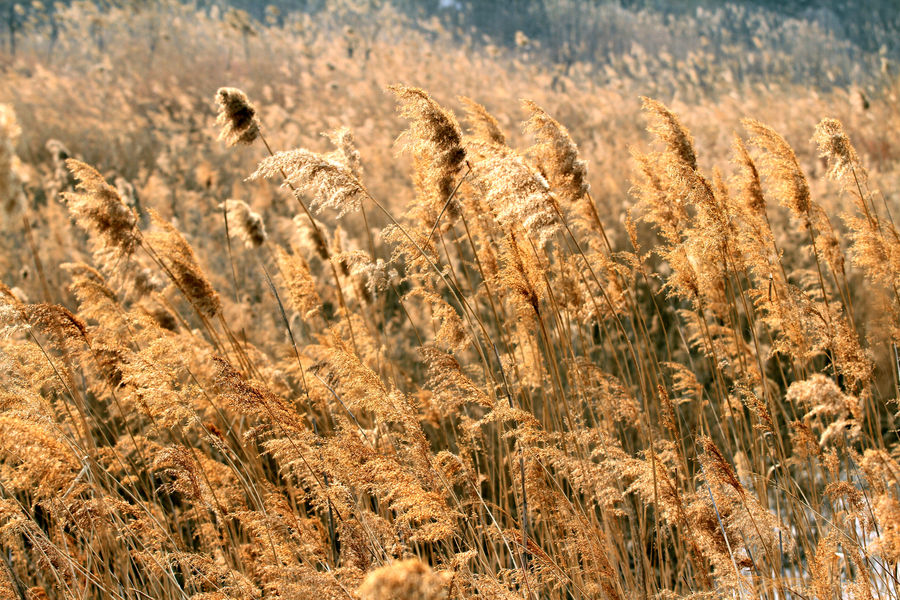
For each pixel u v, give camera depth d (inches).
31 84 932.6
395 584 61.3
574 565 133.2
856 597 110.0
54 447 121.4
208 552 138.8
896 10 1866.4
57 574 118.2
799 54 1473.9
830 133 151.9
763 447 146.7
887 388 169.2
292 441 111.6
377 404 116.0
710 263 155.2
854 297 234.7
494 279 141.1
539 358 163.6
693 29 1967.3
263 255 403.2
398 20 1959.9
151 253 177.0
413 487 105.3
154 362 129.0
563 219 142.6
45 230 444.8
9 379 124.6
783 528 123.1
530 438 115.6
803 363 148.1
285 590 94.7
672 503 124.0
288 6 2369.6
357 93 830.5
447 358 124.6
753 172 155.5
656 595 130.0
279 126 720.3
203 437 150.1
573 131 682.2
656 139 150.3
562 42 1985.7
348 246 229.8
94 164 631.2
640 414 158.1
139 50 1207.6
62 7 1609.3
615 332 261.3
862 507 116.2
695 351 253.8
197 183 593.0
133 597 133.1
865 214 153.6
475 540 134.1
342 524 107.4
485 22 2343.8
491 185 129.4
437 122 132.5
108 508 121.7
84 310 172.6
